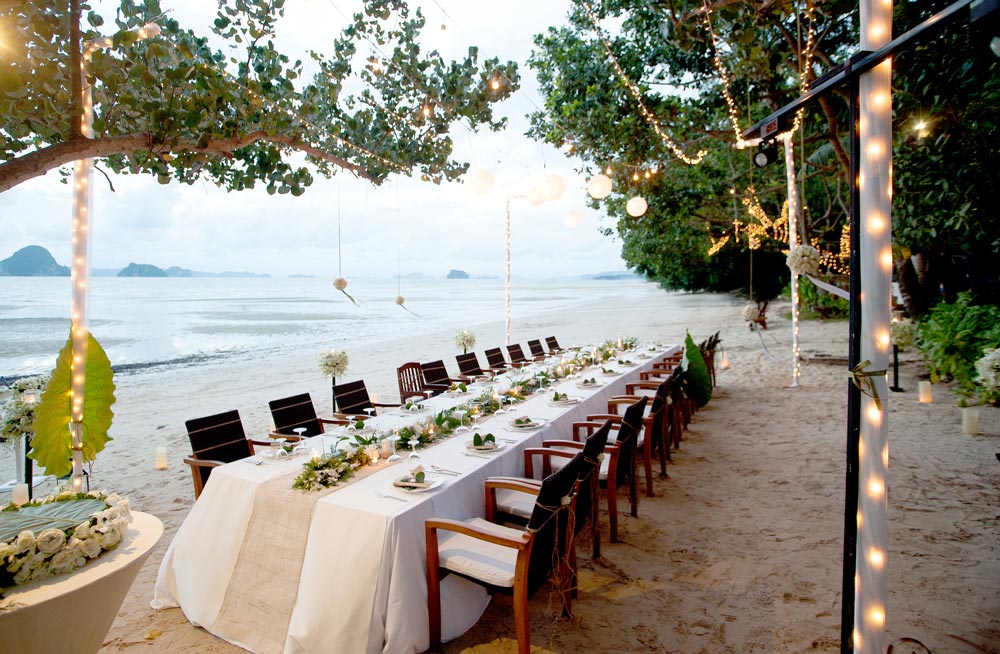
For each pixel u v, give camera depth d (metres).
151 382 9.96
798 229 11.32
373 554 2.41
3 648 1.65
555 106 10.47
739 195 12.36
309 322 23.28
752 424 6.49
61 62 2.22
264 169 3.49
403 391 6.16
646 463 4.37
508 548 2.63
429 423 3.76
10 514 2.02
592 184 5.13
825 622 2.71
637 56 9.56
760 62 7.40
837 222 11.86
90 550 1.91
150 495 4.66
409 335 17.62
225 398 8.65
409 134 4.46
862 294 2.08
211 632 2.70
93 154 2.26
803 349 11.77
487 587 2.50
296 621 2.49
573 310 28.62
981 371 5.35
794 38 7.64
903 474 4.64
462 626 2.67
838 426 6.21
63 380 2.77
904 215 7.65
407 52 4.05
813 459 5.14
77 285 2.70
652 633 2.66
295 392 9.02
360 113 4.22
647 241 21.09
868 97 2.01
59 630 1.76
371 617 2.39
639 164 10.02
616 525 3.61
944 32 6.12
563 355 8.25
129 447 6.16
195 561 2.85
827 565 3.24
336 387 5.27
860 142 2.04
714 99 9.56
